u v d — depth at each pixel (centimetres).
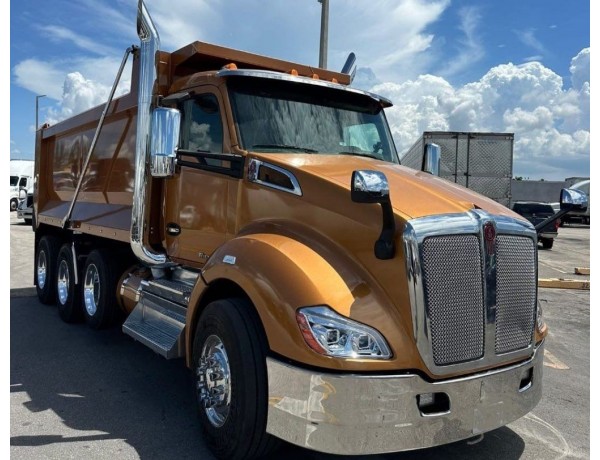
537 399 369
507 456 389
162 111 417
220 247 387
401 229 312
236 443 339
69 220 773
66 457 370
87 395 487
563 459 387
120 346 646
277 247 344
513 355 345
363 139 497
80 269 739
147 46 529
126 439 400
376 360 300
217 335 364
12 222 2788
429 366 306
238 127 430
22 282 1105
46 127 935
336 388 296
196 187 472
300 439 307
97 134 707
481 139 1734
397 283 312
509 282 344
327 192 356
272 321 321
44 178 939
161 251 528
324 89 481
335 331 301
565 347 721
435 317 310
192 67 543
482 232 329
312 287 313
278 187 388
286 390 313
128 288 611
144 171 527
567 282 1249
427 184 379
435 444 309
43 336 688
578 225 4150
